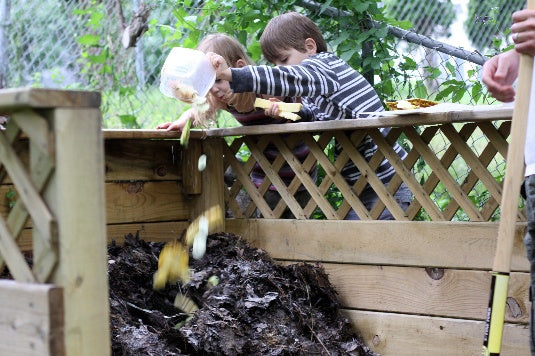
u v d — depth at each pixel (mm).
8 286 1648
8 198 2697
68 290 1560
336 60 3154
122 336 2359
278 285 2863
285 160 3131
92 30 5340
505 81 2252
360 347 2840
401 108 2705
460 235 2693
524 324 2559
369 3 3668
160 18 5043
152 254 2969
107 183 2982
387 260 2863
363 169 2922
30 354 1598
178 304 2785
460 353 2703
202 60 2910
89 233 1581
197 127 3229
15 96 1535
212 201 3248
